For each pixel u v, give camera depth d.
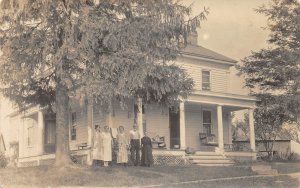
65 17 13.61
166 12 13.61
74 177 13.51
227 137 25.72
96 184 12.82
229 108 24.77
